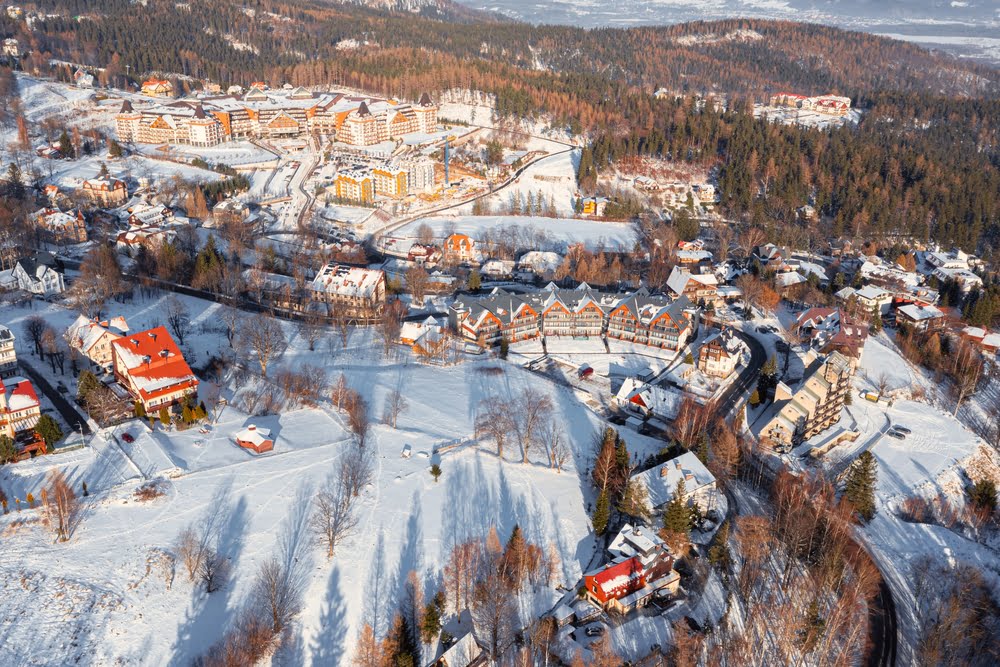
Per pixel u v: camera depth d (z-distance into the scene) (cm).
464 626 12488
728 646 12506
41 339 18488
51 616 11812
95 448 15300
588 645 12388
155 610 12125
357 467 15188
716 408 19825
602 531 14412
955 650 12781
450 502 14850
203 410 16612
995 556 15462
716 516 15538
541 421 17462
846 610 13300
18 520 13300
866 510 15875
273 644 11856
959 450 18662
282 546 13438
